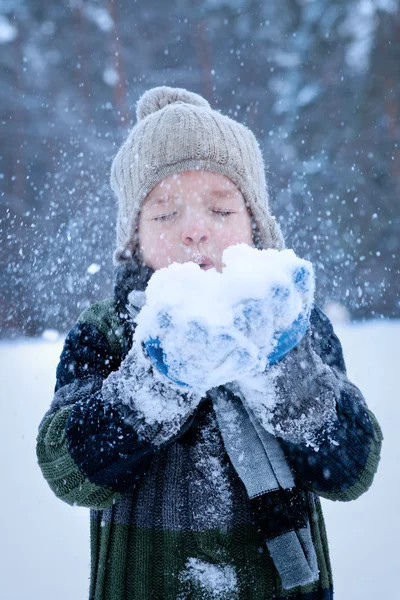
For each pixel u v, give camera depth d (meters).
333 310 12.45
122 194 1.42
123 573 1.08
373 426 1.12
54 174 14.46
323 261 13.28
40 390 4.89
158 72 16.20
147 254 1.28
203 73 16.28
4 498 2.65
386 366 5.02
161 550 1.06
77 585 1.87
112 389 1.00
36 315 9.75
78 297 9.58
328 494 1.09
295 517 1.06
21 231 13.24
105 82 16.20
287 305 0.83
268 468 1.06
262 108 17.00
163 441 0.98
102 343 1.19
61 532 2.30
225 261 0.87
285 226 14.11
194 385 0.85
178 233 1.27
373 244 14.24
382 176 15.22
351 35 17.17
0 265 10.13
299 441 0.99
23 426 3.80
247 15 17.86
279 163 15.38
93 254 9.78
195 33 16.95
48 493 2.70
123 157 1.43
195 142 1.33
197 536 1.06
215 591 1.05
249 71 17.47
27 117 15.98
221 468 1.08
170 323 0.83
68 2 17.45
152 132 1.36
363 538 2.08
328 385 1.00
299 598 1.10
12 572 1.97
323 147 15.70
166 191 1.30
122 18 16.69
